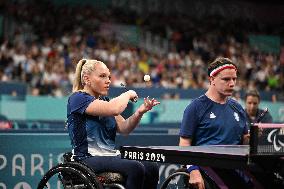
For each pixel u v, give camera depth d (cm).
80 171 1037
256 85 4569
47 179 1077
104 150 1140
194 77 4388
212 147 987
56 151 1534
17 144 1494
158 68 4391
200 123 1132
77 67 1188
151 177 1141
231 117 1138
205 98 1140
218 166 856
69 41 4591
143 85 3866
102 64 1169
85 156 1117
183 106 3188
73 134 1122
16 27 4675
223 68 1115
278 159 863
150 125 2892
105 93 1160
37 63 3884
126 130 1182
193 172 1074
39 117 3025
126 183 1077
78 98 1122
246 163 821
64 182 1074
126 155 980
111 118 1163
